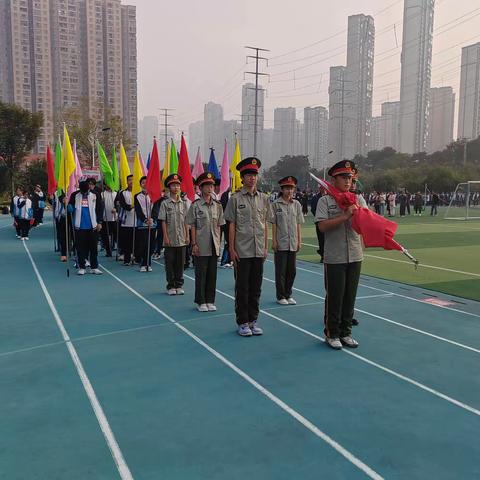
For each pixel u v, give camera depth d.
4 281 9.10
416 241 16.72
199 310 6.93
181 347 5.36
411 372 4.67
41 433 3.50
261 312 6.91
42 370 4.68
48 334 5.80
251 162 5.84
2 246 14.78
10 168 37.50
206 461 3.15
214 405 3.95
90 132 41.59
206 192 6.90
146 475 3.00
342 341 5.46
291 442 3.39
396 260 12.27
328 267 5.33
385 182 55.88
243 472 3.03
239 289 5.77
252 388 4.28
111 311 6.90
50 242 15.93
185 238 8.05
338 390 4.25
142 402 3.99
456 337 5.76
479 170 58.16
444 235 18.73
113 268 10.67
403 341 5.61
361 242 5.42
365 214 5.12
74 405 3.94
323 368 4.76
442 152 71.06
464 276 9.95
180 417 3.74
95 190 10.35
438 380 4.48
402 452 3.28
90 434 3.48
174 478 2.97
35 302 7.43
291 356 5.09
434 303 7.49
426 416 3.79
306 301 7.62
